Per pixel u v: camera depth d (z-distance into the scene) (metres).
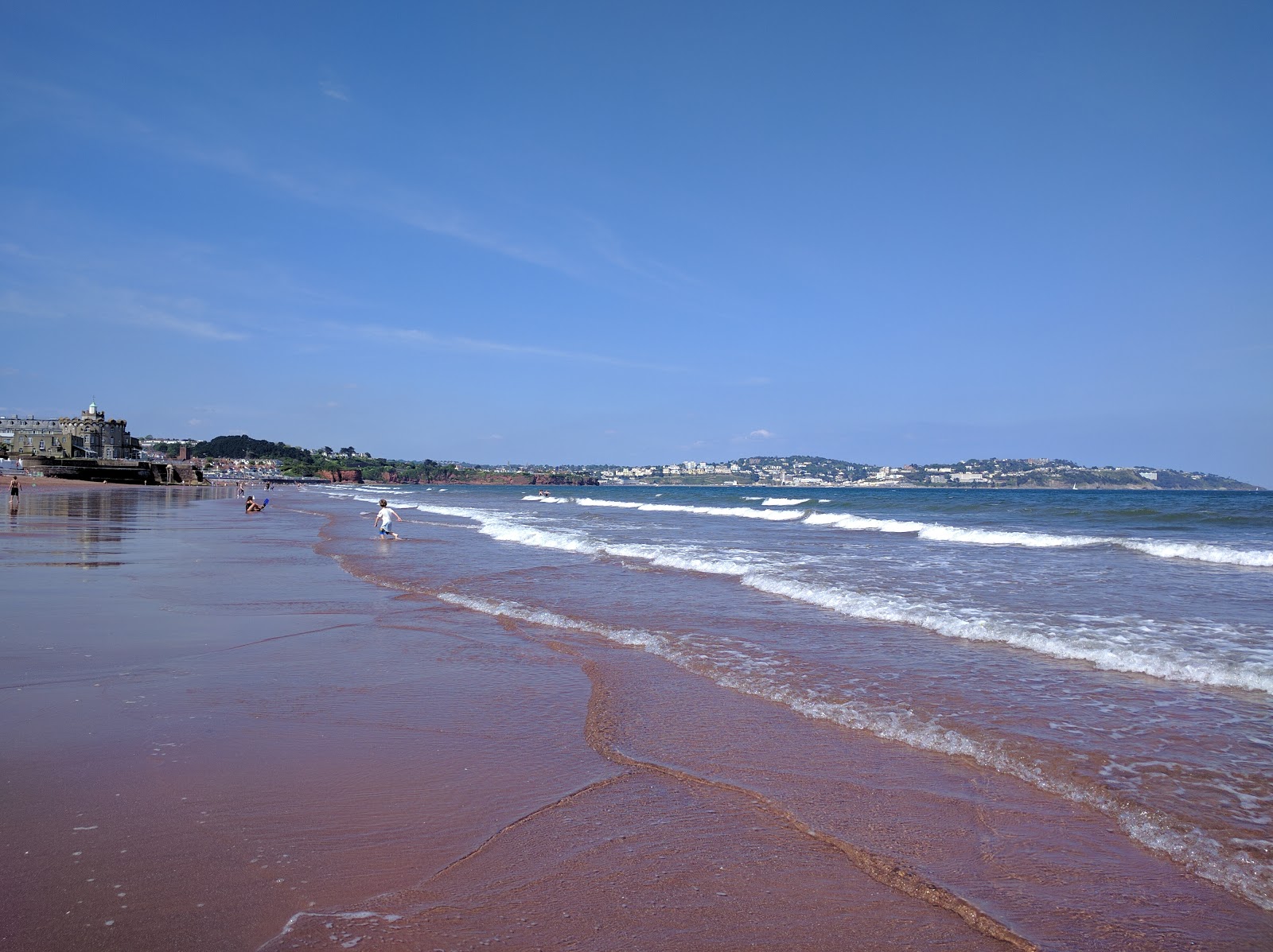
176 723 5.45
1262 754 5.04
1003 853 3.75
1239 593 12.18
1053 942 3.00
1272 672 6.80
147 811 3.99
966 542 23.47
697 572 15.17
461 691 6.58
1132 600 11.43
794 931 3.05
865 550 20.02
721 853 3.71
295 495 96.62
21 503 45.00
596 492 151.75
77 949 2.75
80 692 6.17
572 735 5.46
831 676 7.09
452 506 57.47
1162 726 5.61
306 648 8.12
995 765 4.89
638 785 4.56
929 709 6.07
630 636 8.84
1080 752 5.10
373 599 11.62
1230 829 3.98
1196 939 3.02
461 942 2.89
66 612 9.71
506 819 4.05
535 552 19.36
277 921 2.99
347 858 3.56
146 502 50.72
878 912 3.20
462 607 10.99
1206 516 34.34
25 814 3.92
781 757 5.05
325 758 4.89
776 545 21.95
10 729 5.21
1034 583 13.43
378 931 2.95
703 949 2.90
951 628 9.19
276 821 3.94
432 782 4.54
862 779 4.68
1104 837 3.92
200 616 9.77
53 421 149.12
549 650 8.29
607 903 3.23
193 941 2.83
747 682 6.87
